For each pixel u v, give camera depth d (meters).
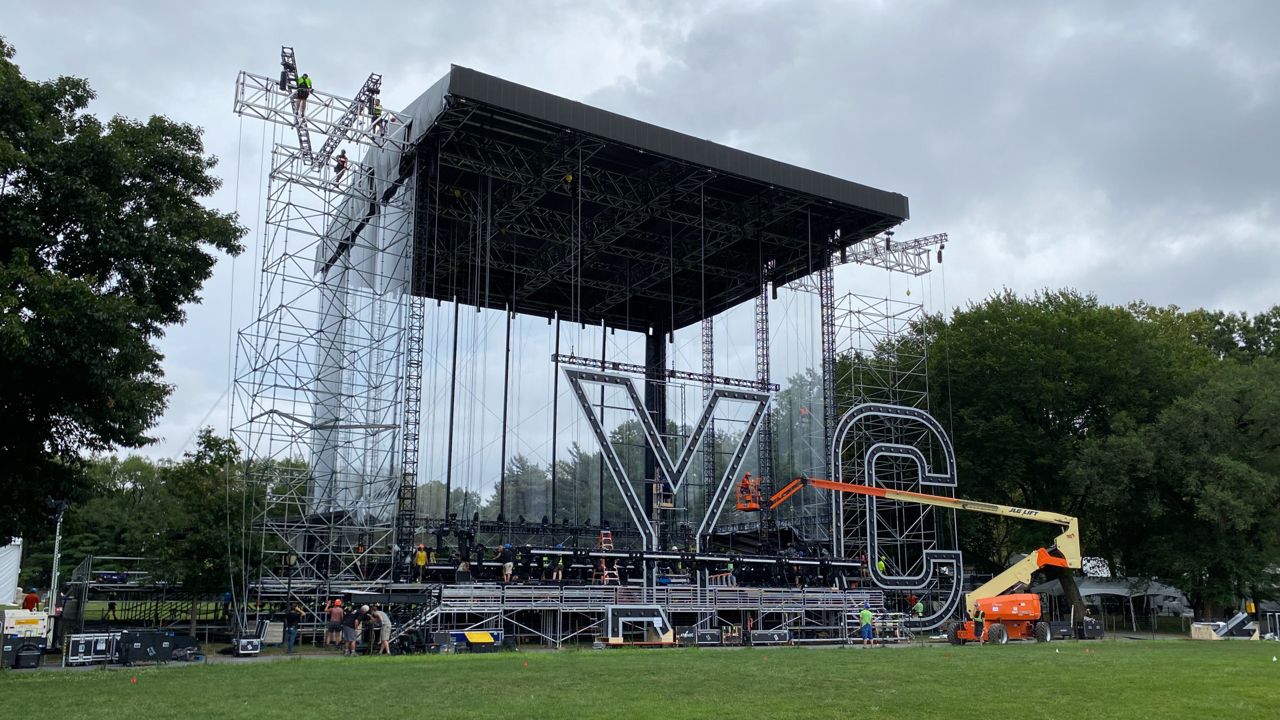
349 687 20.95
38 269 26.52
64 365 25.28
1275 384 55.25
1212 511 51.75
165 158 29.94
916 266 67.88
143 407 28.70
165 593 47.25
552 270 65.69
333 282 52.19
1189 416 54.75
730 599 45.06
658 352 76.00
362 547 44.34
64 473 29.53
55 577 49.22
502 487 53.62
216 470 43.00
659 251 67.56
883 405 56.53
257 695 19.33
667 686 21.33
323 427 44.81
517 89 48.47
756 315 66.88
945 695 19.48
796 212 62.75
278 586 40.78
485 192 58.88
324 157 47.66
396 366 47.78
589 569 46.44
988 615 44.25
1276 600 59.06
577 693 19.83
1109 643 41.50
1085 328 61.56
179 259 29.08
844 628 45.44
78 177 27.14
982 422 60.94
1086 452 55.97
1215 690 20.38
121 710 16.86
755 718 15.92
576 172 55.66
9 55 27.73
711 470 65.62
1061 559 46.75
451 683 21.86
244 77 45.81
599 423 51.66
